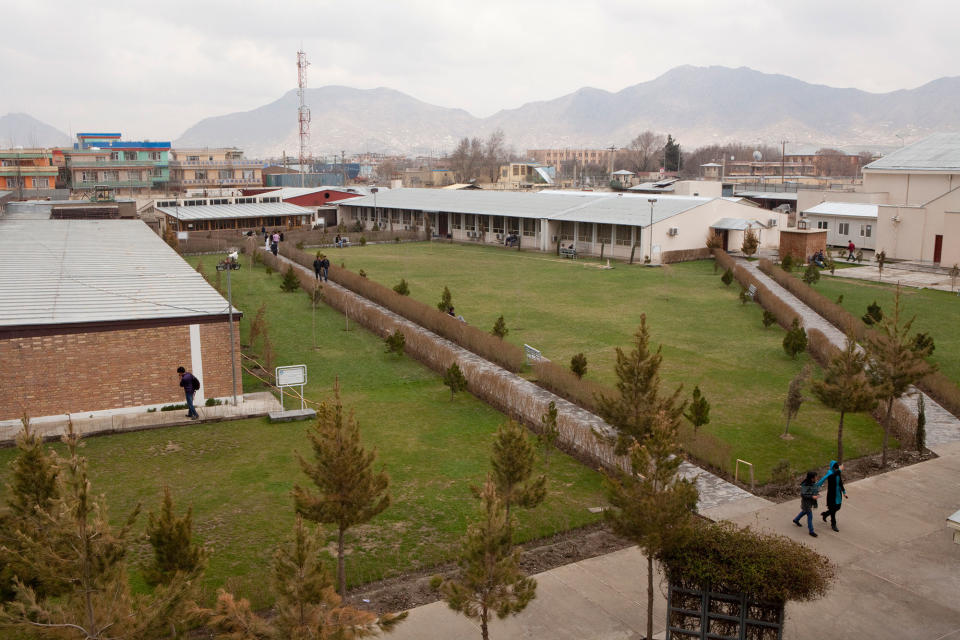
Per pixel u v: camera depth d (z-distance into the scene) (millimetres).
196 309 24891
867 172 69375
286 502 17844
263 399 25797
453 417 24250
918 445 20922
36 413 22750
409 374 29438
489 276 53500
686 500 11359
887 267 56688
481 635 12484
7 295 25469
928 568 14625
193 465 20172
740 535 11492
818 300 40469
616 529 11930
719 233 64750
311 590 9719
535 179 182625
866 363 20859
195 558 11930
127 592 9945
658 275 54000
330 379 28656
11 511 11023
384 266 58219
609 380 28000
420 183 171875
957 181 62281
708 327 37250
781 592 10609
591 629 12695
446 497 18141
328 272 51594
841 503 16656
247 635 9812
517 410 24391
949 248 54938
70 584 9617
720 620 11195
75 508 9617
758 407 25141
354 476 12617
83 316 23406
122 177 122938
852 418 24156
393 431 22859
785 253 58406
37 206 68000
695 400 21203
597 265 59188
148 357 24016
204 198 85938
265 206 83938
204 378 24859
